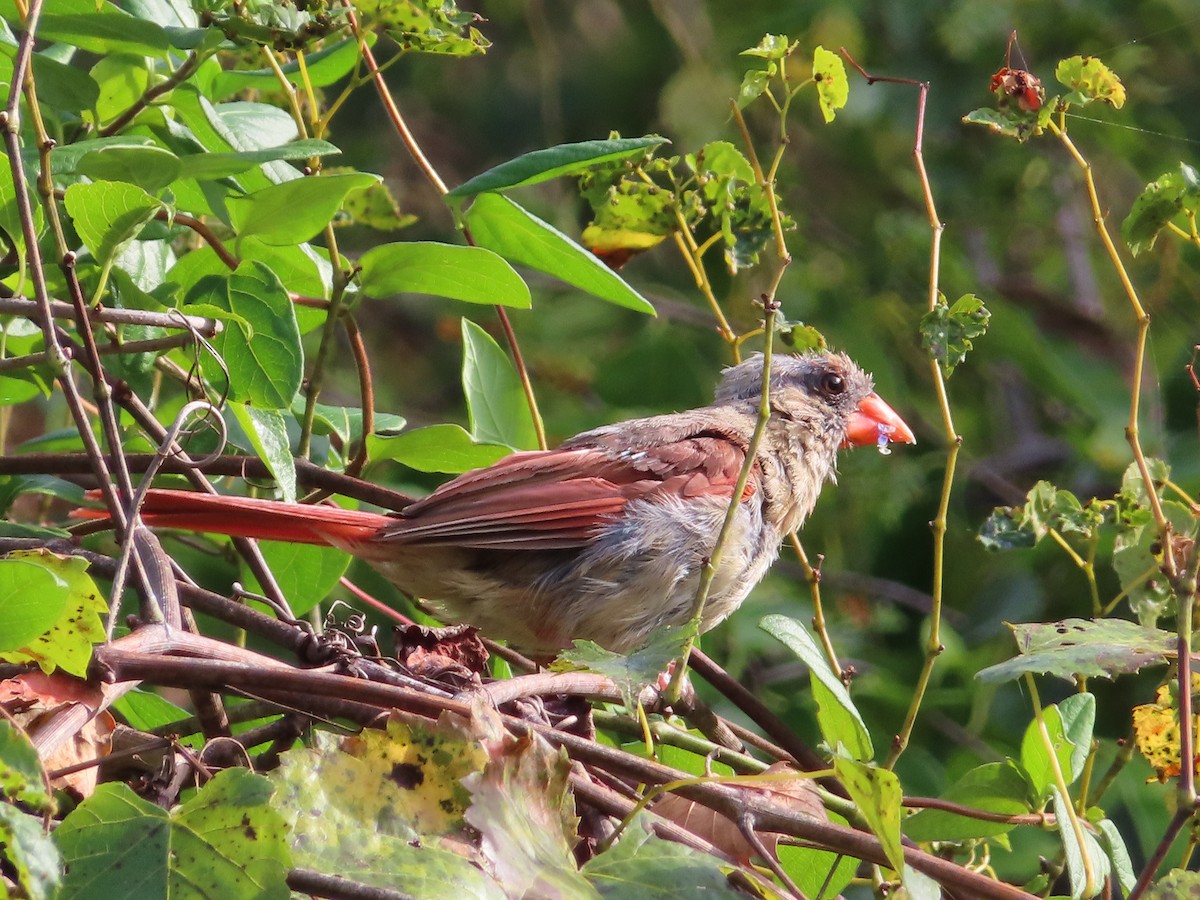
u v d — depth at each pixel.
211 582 9.84
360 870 4.29
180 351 7.54
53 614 4.35
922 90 6.52
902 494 11.77
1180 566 6.16
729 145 7.17
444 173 14.31
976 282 12.96
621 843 4.59
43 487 7.10
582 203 13.29
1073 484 12.36
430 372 14.20
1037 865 8.57
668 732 6.18
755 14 13.83
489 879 4.33
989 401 13.52
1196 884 4.84
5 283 6.95
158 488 7.54
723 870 4.69
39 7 5.36
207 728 5.67
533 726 5.00
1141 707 5.72
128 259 6.99
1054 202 13.34
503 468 7.76
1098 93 6.00
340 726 5.36
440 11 6.50
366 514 7.22
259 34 6.25
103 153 5.77
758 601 10.69
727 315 12.69
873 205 13.45
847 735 6.14
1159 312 11.78
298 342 6.26
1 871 4.28
